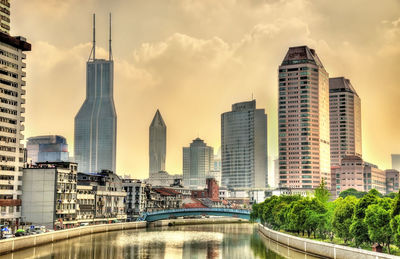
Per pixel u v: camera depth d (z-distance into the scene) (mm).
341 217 188125
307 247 195750
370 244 176125
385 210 164250
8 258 180625
